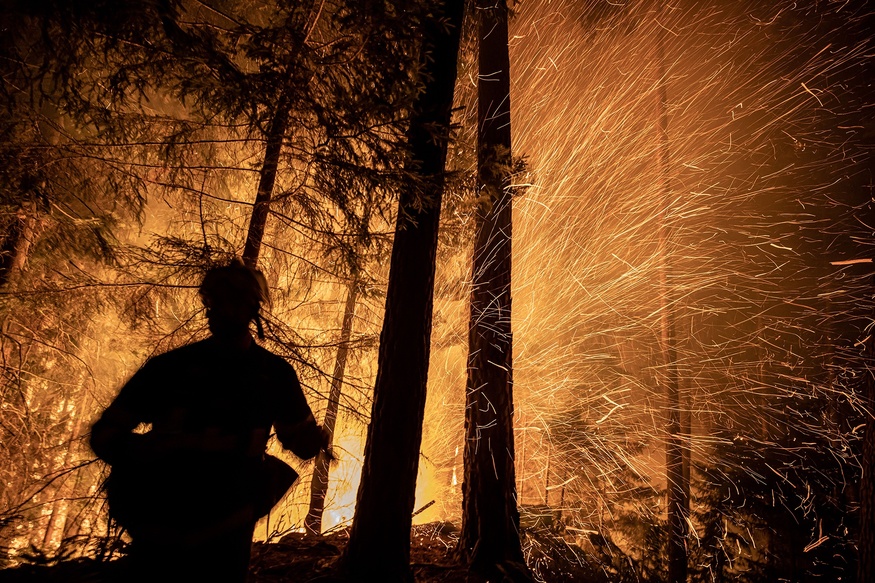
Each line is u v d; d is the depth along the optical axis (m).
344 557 4.12
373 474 4.15
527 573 4.99
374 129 4.13
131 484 1.82
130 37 3.35
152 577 1.82
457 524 6.49
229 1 4.84
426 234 4.39
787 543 7.56
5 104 3.83
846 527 7.51
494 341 5.42
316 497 6.22
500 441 5.26
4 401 5.21
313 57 3.73
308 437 2.10
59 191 4.23
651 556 7.55
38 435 5.32
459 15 4.66
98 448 1.80
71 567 2.84
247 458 1.93
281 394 2.04
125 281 4.46
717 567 7.55
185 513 1.82
